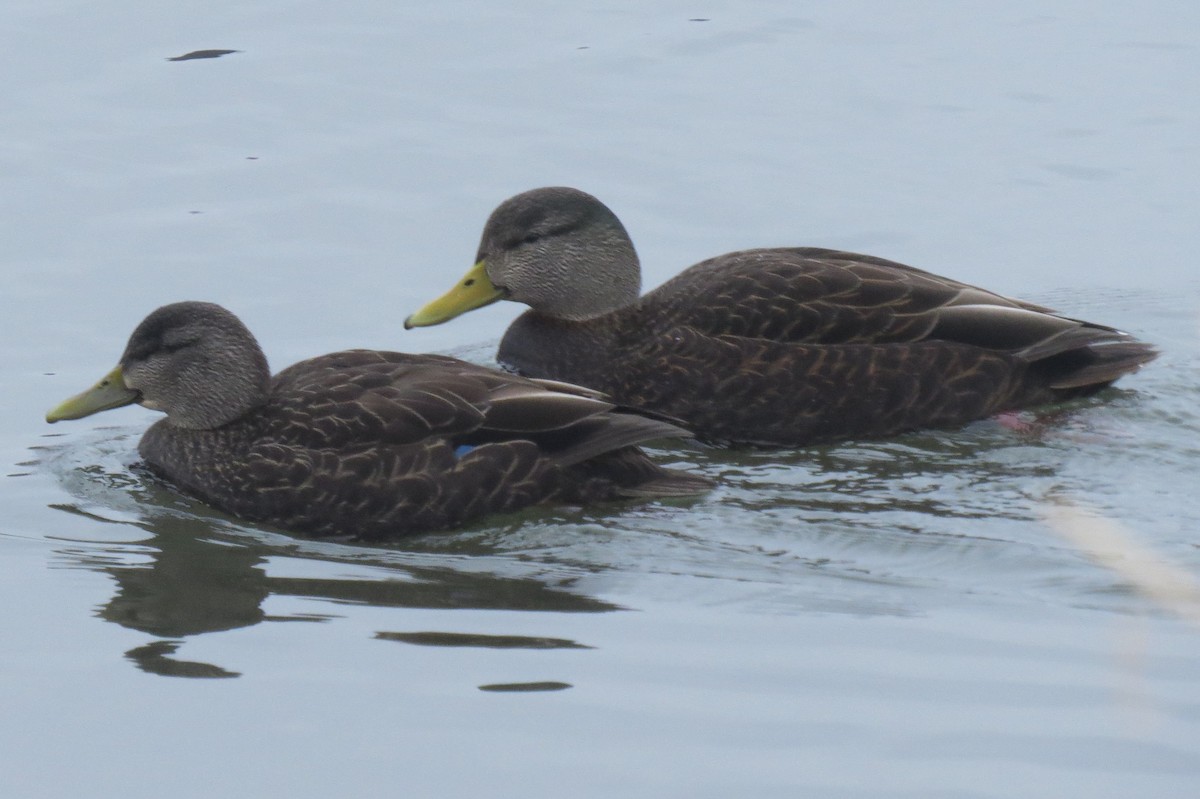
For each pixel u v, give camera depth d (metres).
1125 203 19.42
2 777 9.65
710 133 20.89
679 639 11.12
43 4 24.30
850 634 11.16
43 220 18.89
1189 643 10.91
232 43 23.27
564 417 13.20
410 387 13.37
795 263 15.21
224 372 13.73
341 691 10.48
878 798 9.27
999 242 18.64
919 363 14.61
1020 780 9.43
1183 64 22.56
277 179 19.83
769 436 14.66
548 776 9.52
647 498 13.38
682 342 14.94
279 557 12.65
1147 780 9.40
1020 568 12.09
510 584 12.07
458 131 20.92
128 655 11.01
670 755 9.71
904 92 21.95
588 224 15.77
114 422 15.44
